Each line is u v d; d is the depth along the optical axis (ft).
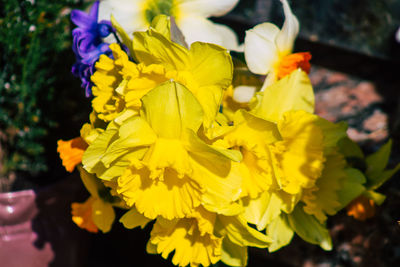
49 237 2.02
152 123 1.49
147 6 1.69
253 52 1.62
